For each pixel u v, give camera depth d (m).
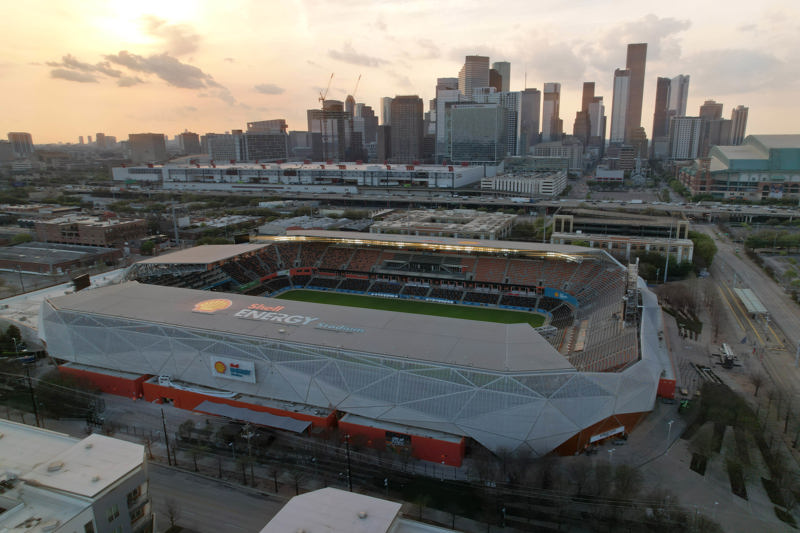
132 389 118.88
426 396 98.88
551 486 84.06
